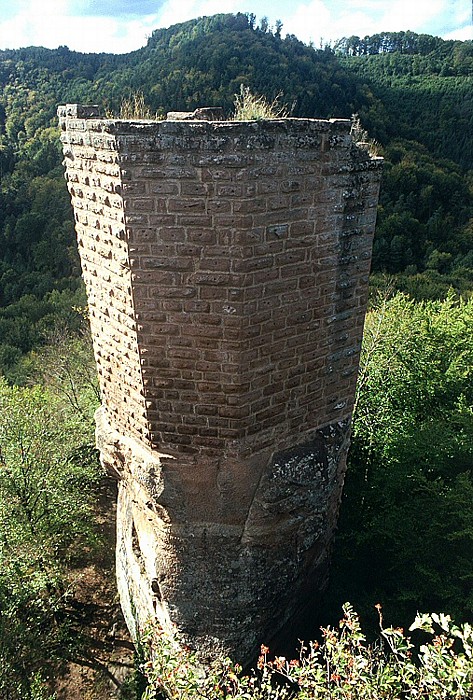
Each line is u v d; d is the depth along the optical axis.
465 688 3.23
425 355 10.73
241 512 5.17
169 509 5.24
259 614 5.64
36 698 6.85
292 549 5.68
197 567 5.43
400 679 3.62
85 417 13.74
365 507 7.96
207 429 4.86
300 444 5.38
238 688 3.90
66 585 9.86
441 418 9.05
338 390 5.54
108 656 8.77
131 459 5.45
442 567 6.67
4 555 9.01
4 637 7.61
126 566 7.33
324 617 6.79
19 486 9.97
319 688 3.49
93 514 11.50
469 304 12.88
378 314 13.21
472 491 6.57
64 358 17.88
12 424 10.89
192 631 5.67
